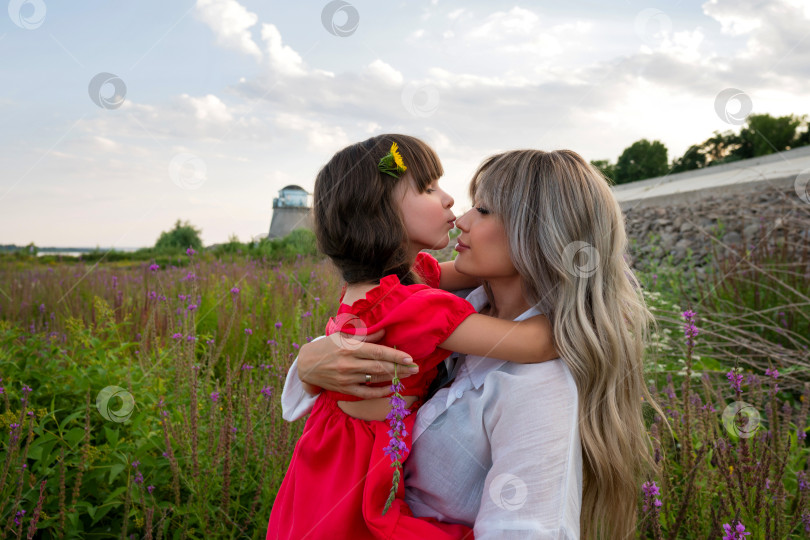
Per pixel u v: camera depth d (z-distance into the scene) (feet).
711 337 10.61
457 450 3.69
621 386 3.83
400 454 3.53
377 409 3.94
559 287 3.72
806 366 8.55
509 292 4.18
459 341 3.76
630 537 3.85
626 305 4.09
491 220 3.93
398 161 4.27
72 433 5.98
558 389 3.51
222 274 16.20
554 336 3.64
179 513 5.59
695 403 6.59
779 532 4.89
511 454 3.35
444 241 4.55
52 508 5.74
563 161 3.91
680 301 13.39
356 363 3.76
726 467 5.16
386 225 4.28
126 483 6.13
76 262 19.26
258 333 11.09
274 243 18.58
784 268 12.37
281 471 6.01
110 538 5.92
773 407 6.11
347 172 4.38
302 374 4.14
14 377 7.20
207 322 11.59
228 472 5.65
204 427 6.72
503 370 3.75
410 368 3.70
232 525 5.82
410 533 3.51
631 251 17.88
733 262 13.19
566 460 3.34
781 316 11.00
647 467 4.79
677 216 21.67
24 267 16.92
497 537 3.17
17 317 12.09
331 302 9.95
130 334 10.50
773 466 5.65
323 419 4.16
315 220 4.63
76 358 8.10
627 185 39.19
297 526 3.79
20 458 5.73
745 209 18.51
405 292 3.99
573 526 3.25
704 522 5.24
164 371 7.86
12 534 5.45
